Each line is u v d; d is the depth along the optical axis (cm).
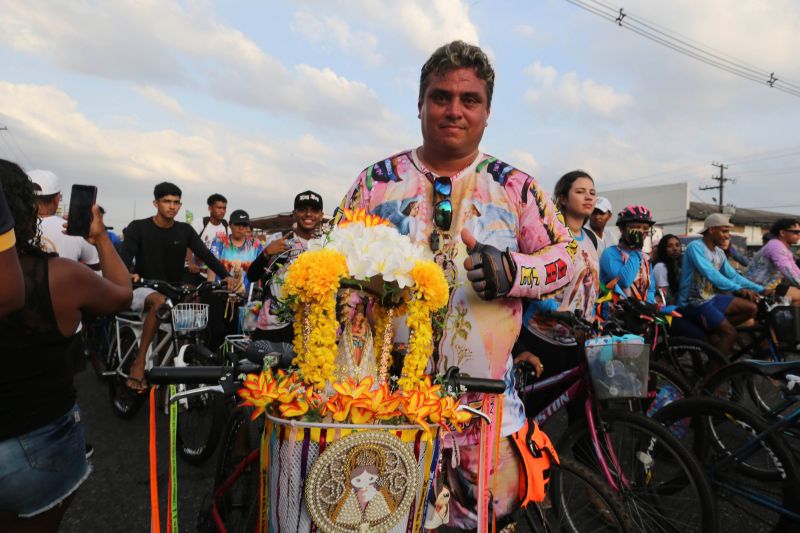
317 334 129
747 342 500
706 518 231
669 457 252
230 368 144
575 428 272
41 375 145
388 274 132
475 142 186
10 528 147
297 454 128
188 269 648
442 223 185
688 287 502
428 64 181
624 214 411
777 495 263
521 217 190
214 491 245
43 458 145
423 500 138
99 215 188
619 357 255
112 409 479
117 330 459
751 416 264
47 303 143
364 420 129
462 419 144
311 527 128
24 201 145
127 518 293
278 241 381
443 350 182
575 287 322
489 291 163
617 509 222
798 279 535
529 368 285
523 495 190
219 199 733
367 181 199
